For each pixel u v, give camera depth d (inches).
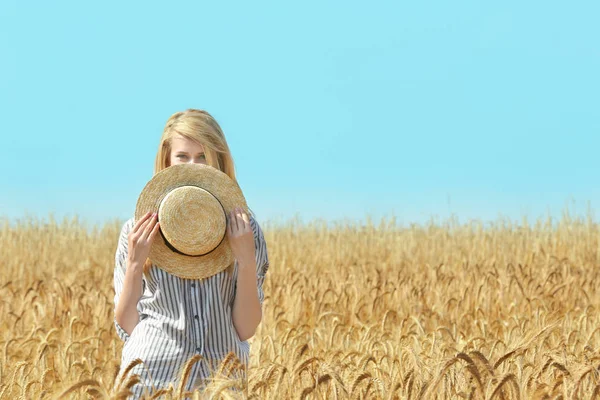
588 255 688.4
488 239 759.7
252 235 174.4
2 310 375.6
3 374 215.2
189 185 178.4
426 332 351.3
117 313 171.8
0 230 831.1
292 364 213.5
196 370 169.2
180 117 183.6
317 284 462.3
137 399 165.3
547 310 359.9
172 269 173.2
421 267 653.3
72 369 229.0
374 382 177.0
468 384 176.4
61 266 694.5
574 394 169.0
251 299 174.7
